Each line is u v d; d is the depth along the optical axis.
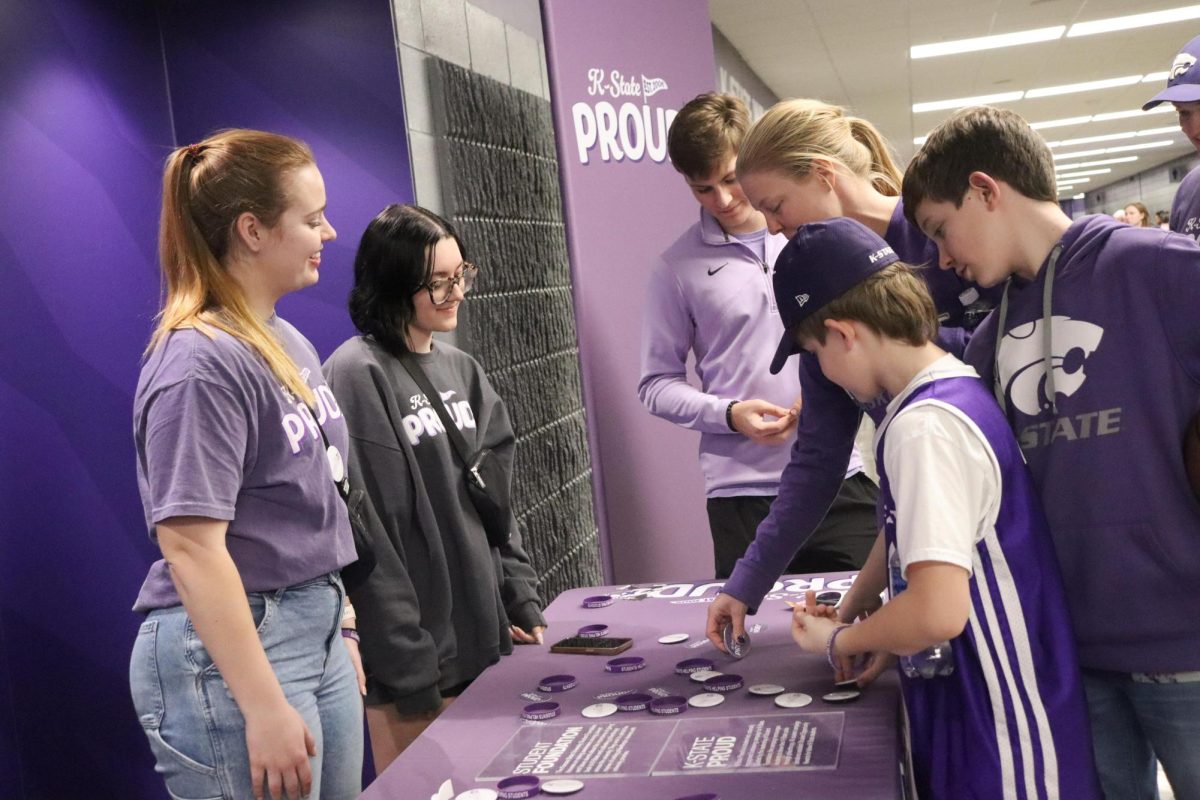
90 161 3.36
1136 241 1.51
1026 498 1.48
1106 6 8.96
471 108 3.74
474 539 2.27
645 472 3.84
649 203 3.95
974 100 13.63
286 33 3.41
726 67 8.96
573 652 2.08
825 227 1.54
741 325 2.94
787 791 1.34
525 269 4.15
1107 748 1.69
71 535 3.27
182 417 1.60
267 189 1.73
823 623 1.64
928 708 1.53
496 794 1.42
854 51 10.03
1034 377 1.61
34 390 3.16
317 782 1.73
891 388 1.53
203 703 1.65
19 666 3.06
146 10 3.54
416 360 2.33
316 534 1.77
